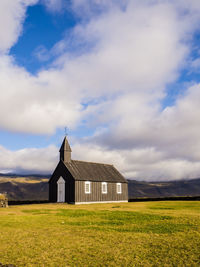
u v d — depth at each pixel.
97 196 50.06
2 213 26.92
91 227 16.77
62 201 48.38
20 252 11.06
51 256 10.48
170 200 53.03
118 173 58.22
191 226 16.05
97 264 9.46
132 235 13.98
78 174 48.56
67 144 51.03
